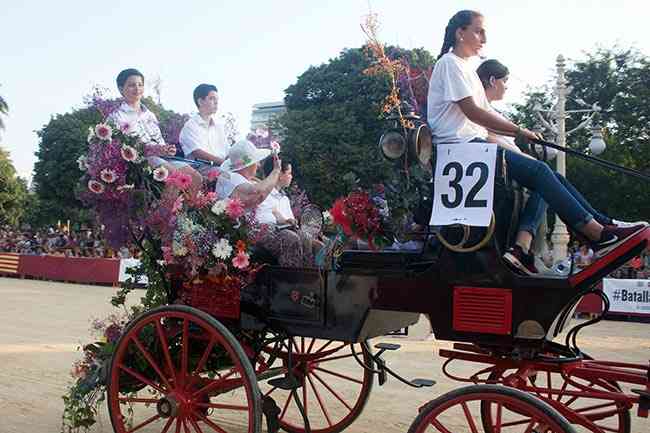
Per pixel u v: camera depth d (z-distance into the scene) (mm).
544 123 14539
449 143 3676
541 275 3430
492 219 3420
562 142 14406
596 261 3176
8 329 10297
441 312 3576
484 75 4664
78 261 21094
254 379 3818
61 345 8781
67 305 13992
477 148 3570
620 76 23828
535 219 3709
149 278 4777
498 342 3438
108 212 4496
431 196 3727
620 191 20688
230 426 5332
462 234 3482
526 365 3578
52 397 5977
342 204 4000
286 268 4141
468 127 3924
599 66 23797
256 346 4371
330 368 7480
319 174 25750
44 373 6977
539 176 3561
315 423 5434
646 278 13695
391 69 4082
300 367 4945
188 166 4797
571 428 2953
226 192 4746
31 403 5758
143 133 4992
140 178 4461
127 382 4496
